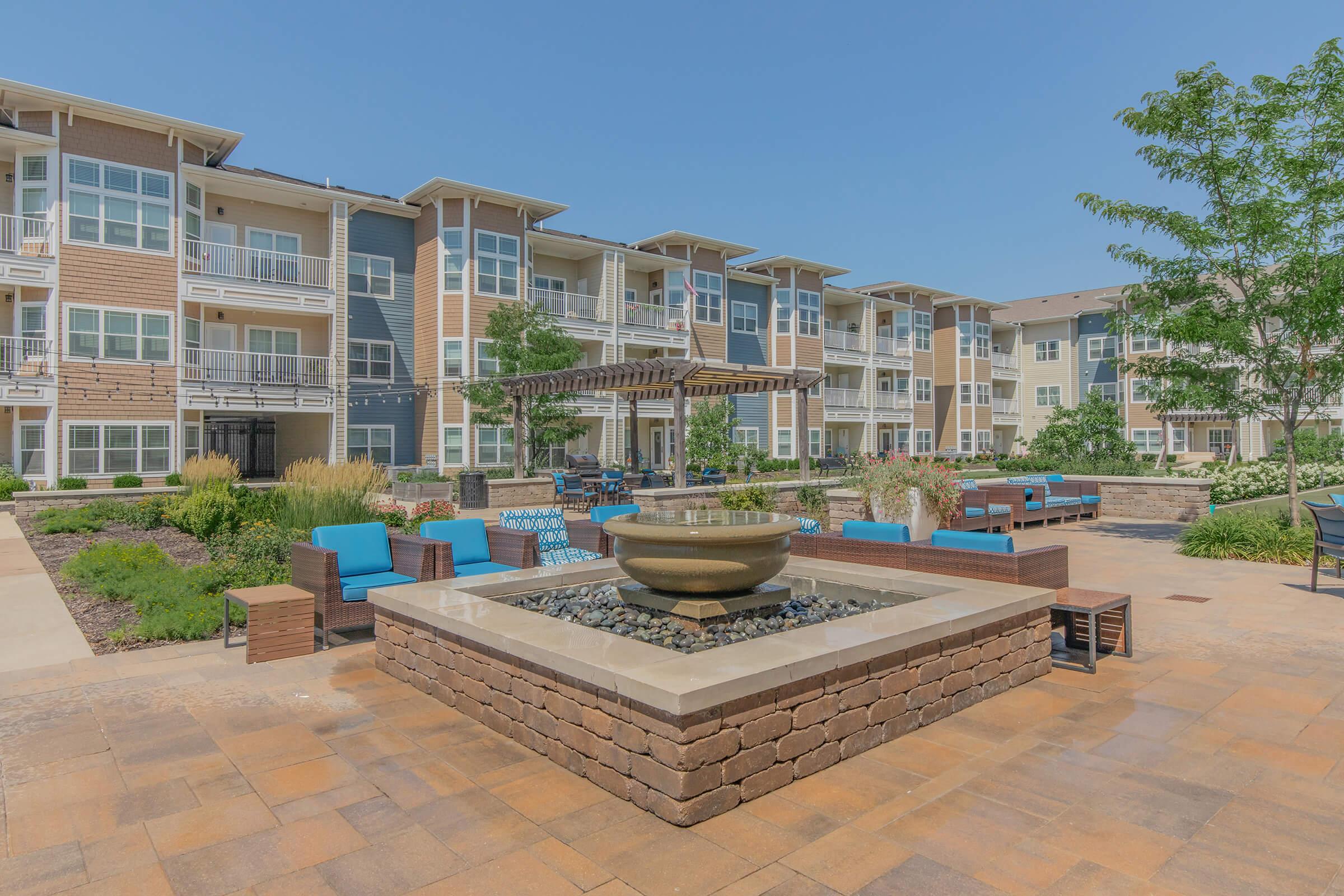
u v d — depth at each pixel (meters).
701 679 3.25
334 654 5.81
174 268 19.48
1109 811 3.25
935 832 3.08
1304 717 4.38
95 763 3.78
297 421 23.98
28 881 2.75
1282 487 18.92
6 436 18.78
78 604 7.38
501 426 23.58
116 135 18.70
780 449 33.50
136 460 18.86
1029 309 46.47
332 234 22.22
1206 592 7.96
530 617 4.51
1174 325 11.01
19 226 17.75
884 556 6.55
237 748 3.97
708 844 3.00
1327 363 10.66
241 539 9.98
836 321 39.00
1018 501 13.66
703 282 30.31
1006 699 4.73
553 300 26.19
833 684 3.77
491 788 3.51
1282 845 2.97
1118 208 11.59
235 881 2.76
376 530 6.79
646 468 25.08
